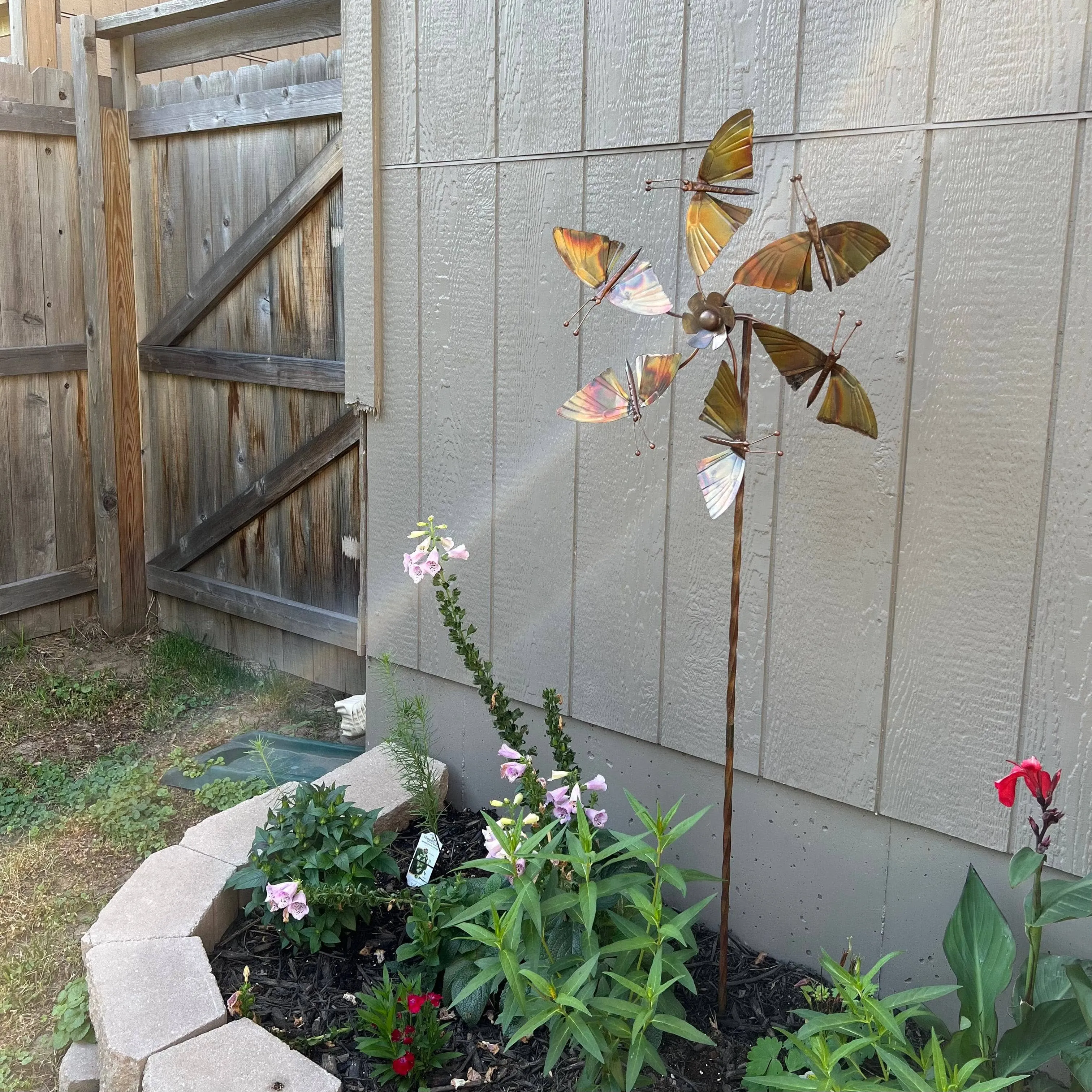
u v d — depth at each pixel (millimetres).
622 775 2828
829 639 2355
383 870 2686
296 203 4191
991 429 2061
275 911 2463
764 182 2316
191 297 4730
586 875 1999
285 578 4664
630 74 2504
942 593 2170
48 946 2842
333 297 4199
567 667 2887
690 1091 2084
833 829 2439
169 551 5117
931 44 2039
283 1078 2055
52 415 5031
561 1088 2113
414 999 2156
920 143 2076
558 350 2760
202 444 4895
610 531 2723
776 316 2334
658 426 2576
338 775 3207
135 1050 2125
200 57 4543
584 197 2641
